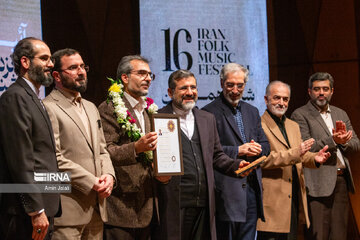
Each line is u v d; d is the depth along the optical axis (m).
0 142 2.57
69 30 4.91
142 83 3.37
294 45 6.07
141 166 3.25
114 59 5.16
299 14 6.08
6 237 2.55
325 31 6.09
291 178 4.12
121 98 3.35
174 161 3.27
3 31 4.07
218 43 5.46
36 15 4.31
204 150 3.56
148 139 3.07
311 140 3.98
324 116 4.78
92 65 5.05
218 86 5.46
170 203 3.37
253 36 5.64
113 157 3.14
